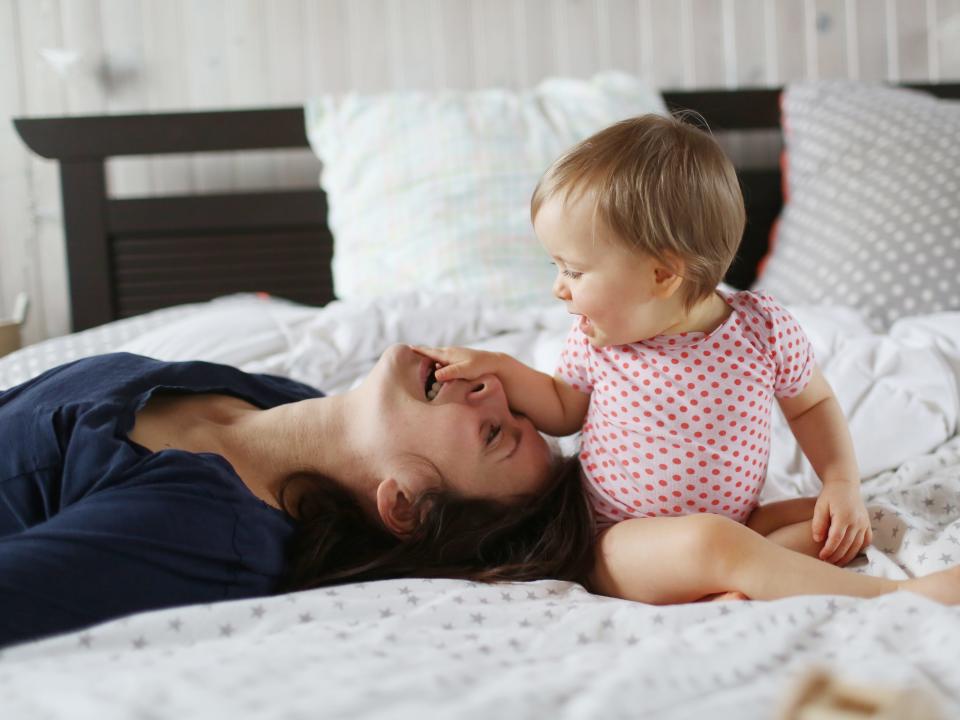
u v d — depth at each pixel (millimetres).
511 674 694
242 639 780
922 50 2732
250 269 2525
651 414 1078
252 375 1283
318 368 1613
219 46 2586
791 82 2707
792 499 1174
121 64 2564
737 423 1066
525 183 2232
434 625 861
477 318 1756
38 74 2555
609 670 699
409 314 1712
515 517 1120
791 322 1098
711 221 1005
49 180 2586
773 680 670
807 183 2311
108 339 1682
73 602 815
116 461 941
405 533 1117
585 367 1166
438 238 2182
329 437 1136
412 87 2641
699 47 2691
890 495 1192
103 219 2469
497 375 1194
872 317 2045
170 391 1146
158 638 793
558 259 1029
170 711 595
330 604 887
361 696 613
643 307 1020
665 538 998
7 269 2590
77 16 2549
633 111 2350
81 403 1010
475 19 2641
